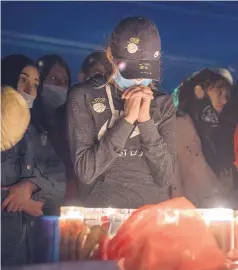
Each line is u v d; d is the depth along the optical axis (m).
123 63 2.16
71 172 2.46
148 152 2.14
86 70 2.67
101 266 1.96
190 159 2.80
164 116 2.28
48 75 2.62
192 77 2.87
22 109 2.47
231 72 2.92
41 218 2.13
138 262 1.96
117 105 2.21
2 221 2.30
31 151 2.45
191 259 1.97
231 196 2.83
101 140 2.11
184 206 2.09
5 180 2.38
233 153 2.84
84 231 2.03
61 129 2.51
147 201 2.18
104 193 2.17
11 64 2.56
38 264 2.01
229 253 2.05
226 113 2.88
